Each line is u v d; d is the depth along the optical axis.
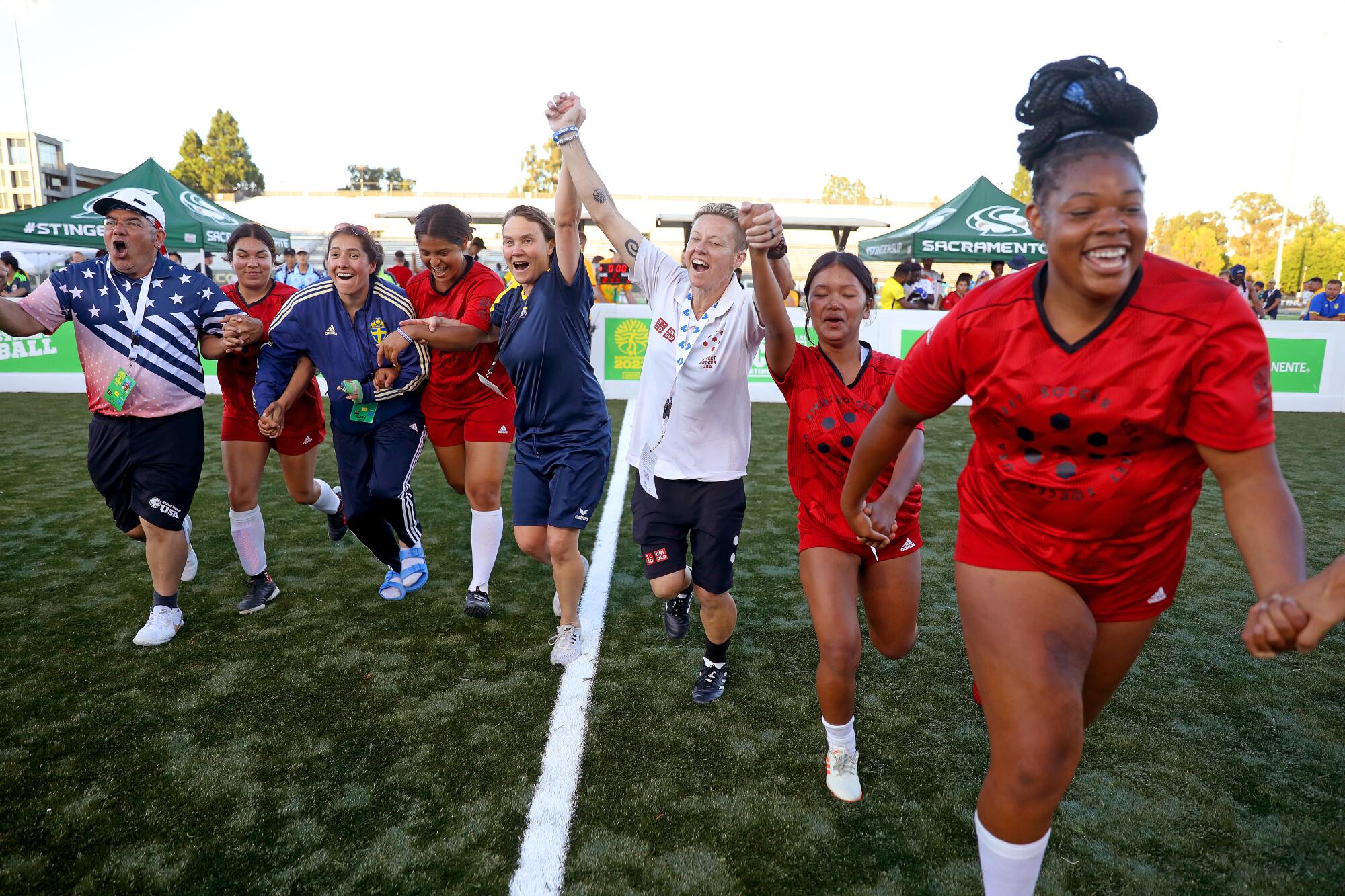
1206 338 1.40
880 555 2.52
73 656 3.31
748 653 3.44
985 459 1.76
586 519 3.23
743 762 2.63
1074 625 1.70
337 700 2.99
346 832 2.27
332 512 4.61
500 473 3.76
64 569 4.27
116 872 2.11
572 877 2.10
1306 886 2.10
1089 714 2.01
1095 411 1.50
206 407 9.29
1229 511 1.45
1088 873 2.14
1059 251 1.42
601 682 3.15
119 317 3.24
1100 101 1.40
